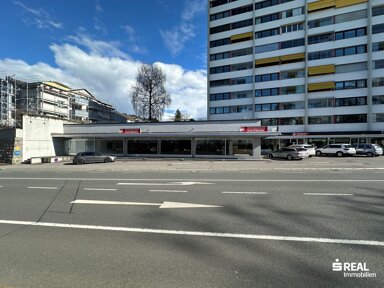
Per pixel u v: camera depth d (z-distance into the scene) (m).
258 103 49.25
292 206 7.00
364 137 40.56
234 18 52.38
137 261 3.90
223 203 7.49
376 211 6.42
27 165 25.14
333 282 3.27
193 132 29.83
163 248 4.37
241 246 4.40
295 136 44.22
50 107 57.31
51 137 32.03
